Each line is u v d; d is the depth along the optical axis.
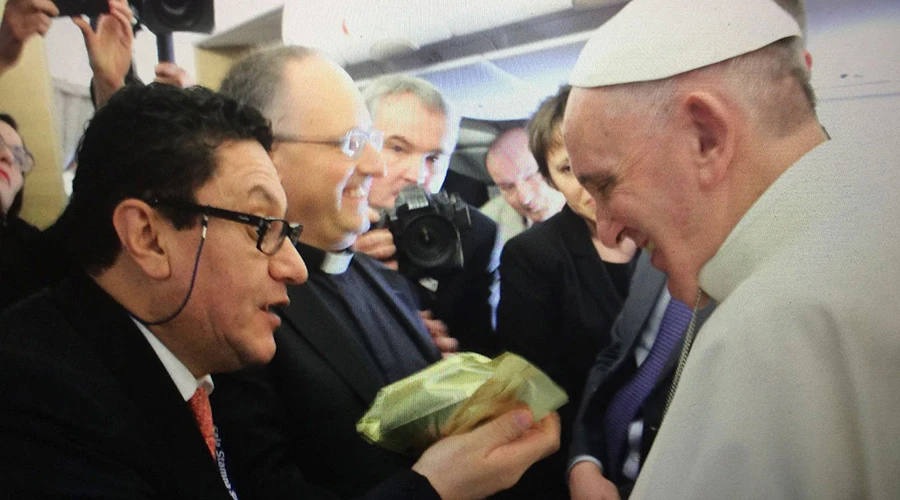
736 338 0.56
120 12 1.19
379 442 0.80
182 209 0.66
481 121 1.05
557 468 1.08
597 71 0.69
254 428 0.80
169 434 0.65
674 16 0.65
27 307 0.67
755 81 0.62
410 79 1.07
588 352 1.06
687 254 0.68
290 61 0.95
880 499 0.49
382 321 1.01
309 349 0.89
